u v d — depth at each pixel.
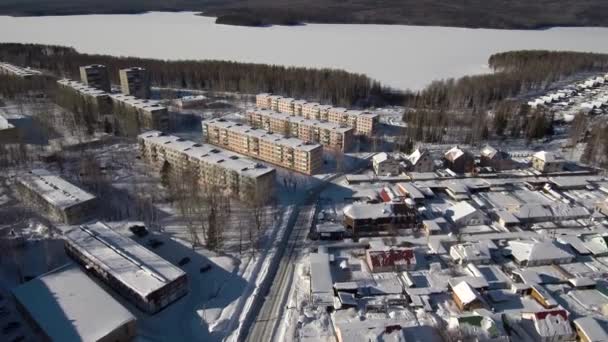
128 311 77.81
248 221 119.44
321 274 94.00
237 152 170.38
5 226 110.75
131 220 116.94
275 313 86.44
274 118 191.75
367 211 116.88
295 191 139.38
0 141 158.50
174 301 88.25
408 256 99.38
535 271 98.44
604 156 167.75
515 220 119.31
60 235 108.25
